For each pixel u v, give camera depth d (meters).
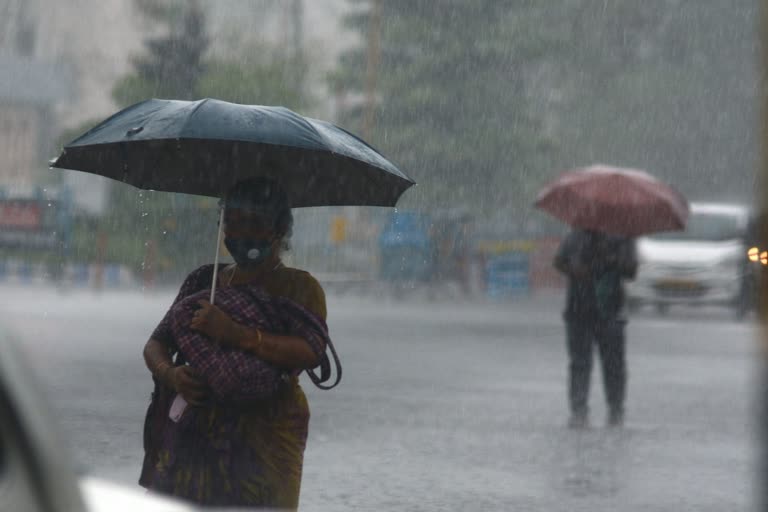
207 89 121.94
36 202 95.00
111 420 24.83
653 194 28.64
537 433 25.36
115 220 99.25
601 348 27.22
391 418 26.83
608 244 27.70
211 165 10.45
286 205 9.91
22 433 3.25
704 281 71.19
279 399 9.70
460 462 21.61
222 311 9.51
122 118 10.36
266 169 10.54
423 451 22.70
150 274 91.06
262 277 9.91
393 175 10.45
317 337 9.63
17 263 96.19
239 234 9.77
